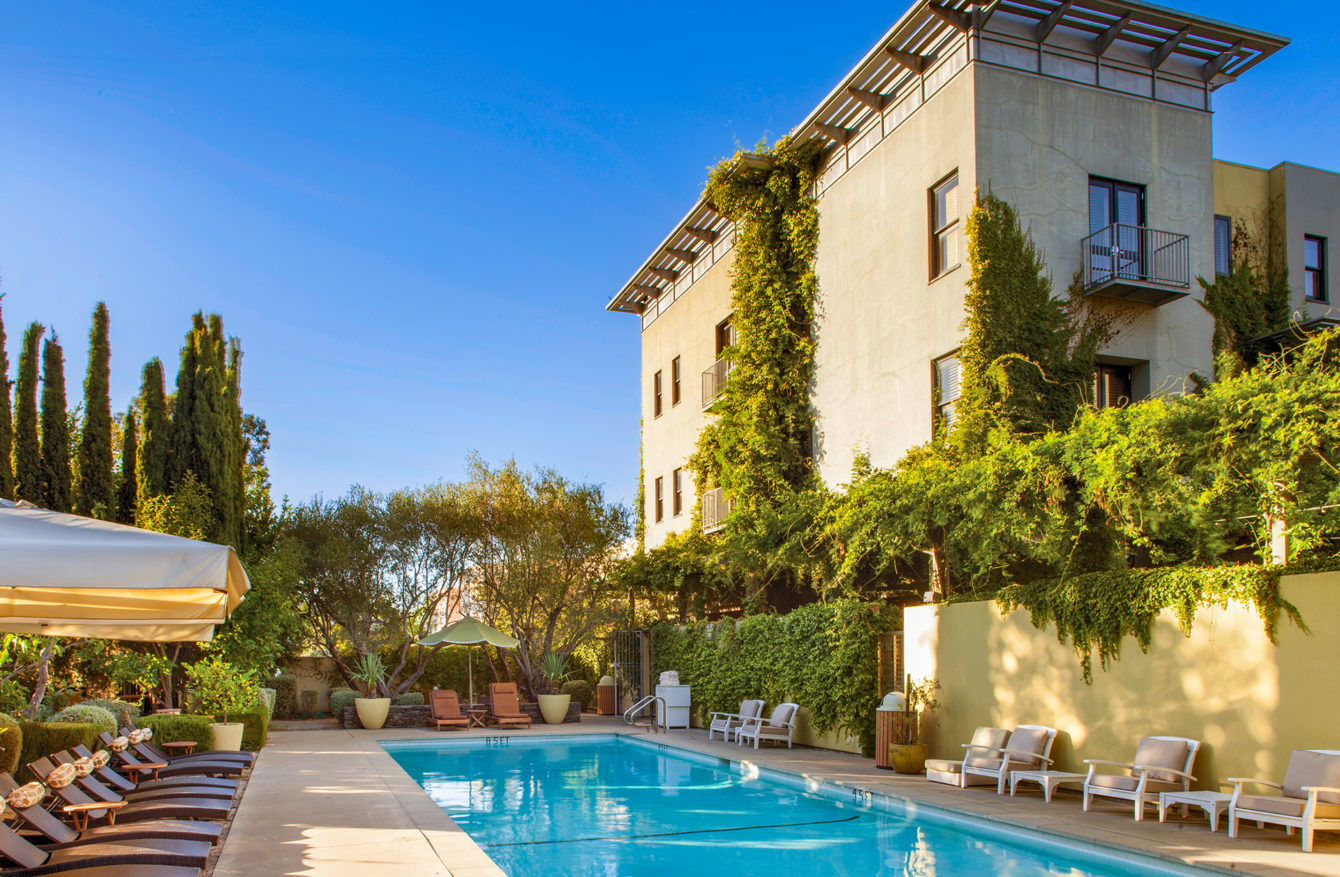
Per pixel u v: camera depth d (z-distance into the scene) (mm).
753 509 20391
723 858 8453
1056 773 10203
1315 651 8289
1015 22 16375
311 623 24516
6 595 7250
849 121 19484
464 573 25906
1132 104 16891
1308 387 8484
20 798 6172
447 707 21703
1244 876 6680
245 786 11461
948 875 7637
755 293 21656
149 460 20922
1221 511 9398
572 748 18656
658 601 24625
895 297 17750
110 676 18328
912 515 13008
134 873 5348
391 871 6703
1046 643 11398
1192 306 16828
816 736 16547
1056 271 15914
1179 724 9555
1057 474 10844
